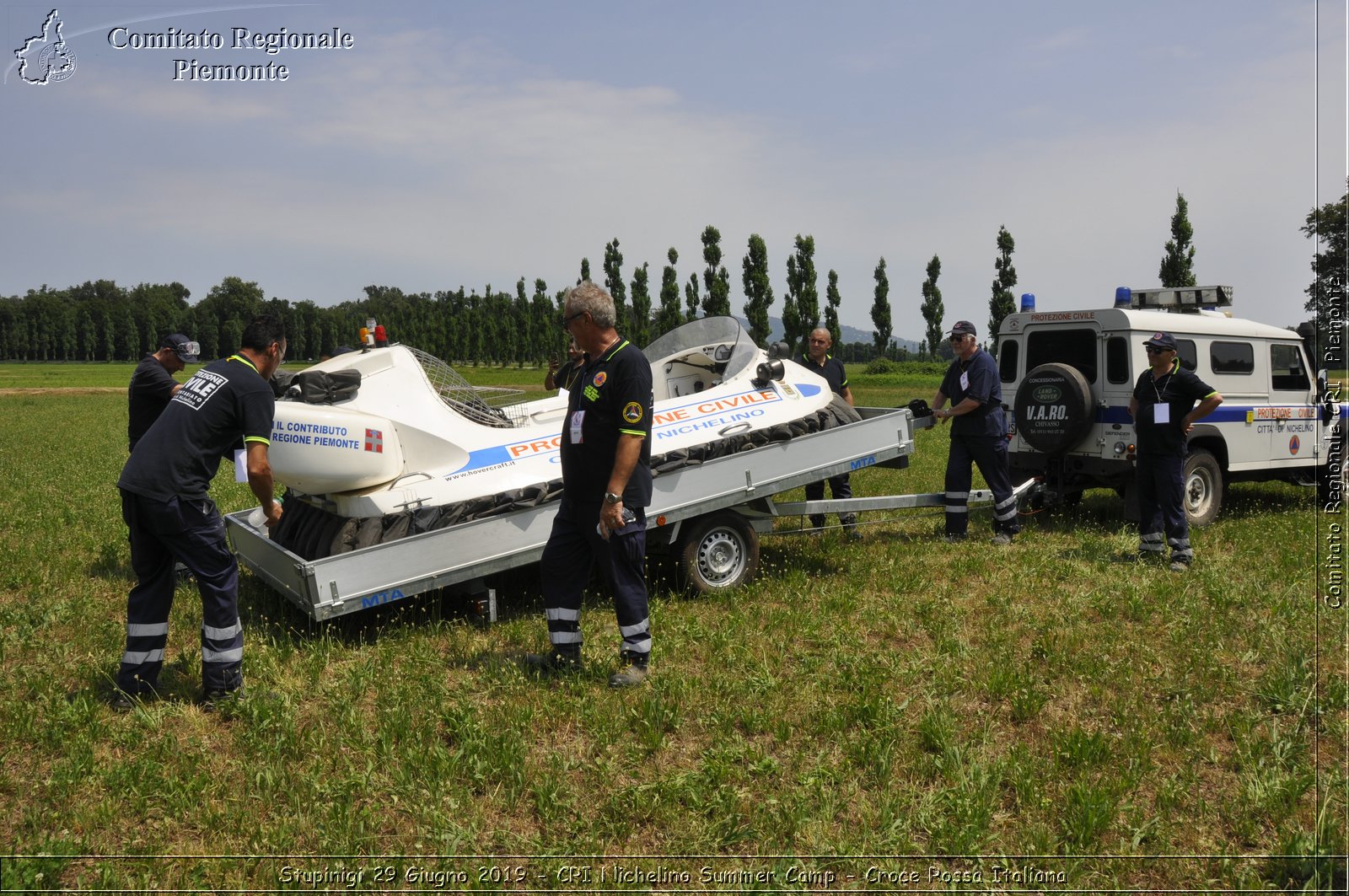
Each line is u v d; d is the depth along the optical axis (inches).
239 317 4795.8
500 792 163.2
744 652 226.7
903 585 292.5
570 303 205.3
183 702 199.8
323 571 222.4
